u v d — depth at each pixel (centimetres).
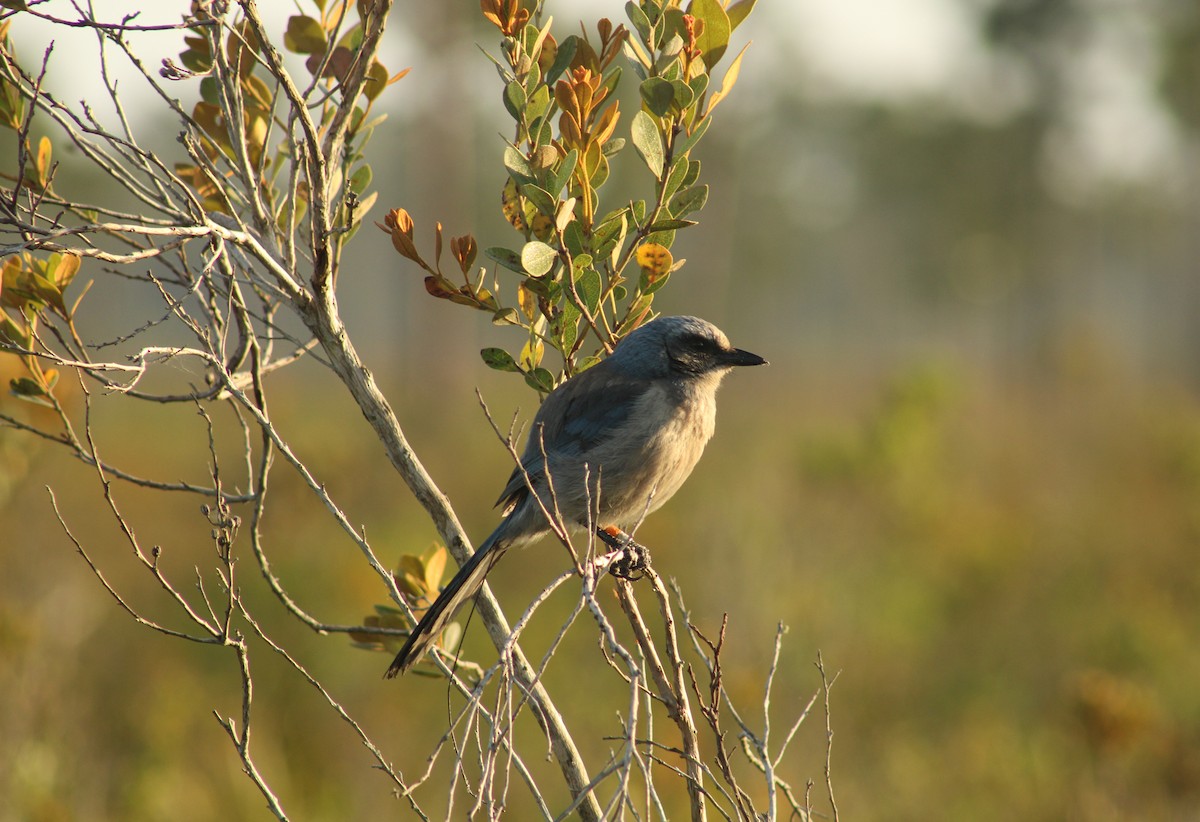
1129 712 1111
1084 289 7925
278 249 645
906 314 8888
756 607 1405
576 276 646
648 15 645
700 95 654
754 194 7244
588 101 630
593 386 845
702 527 1584
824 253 8756
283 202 742
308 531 1617
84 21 570
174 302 571
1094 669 1429
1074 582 1766
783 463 2170
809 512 1888
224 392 633
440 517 653
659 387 857
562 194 671
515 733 1177
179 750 1128
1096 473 2552
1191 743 1190
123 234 684
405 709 1234
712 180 6138
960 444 2803
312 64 714
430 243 4156
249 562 1536
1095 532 2041
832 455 2084
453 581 646
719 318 6138
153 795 1041
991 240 6875
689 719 582
